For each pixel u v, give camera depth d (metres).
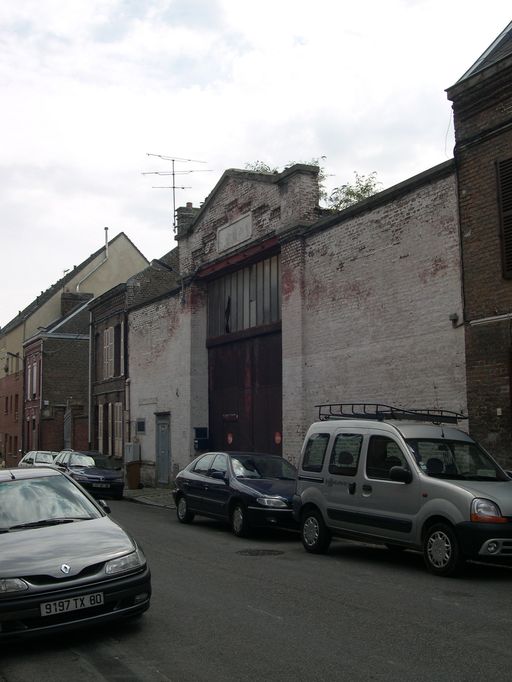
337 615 7.07
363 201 16.39
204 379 24.92
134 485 27.98
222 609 7.40
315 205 19.39
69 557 6.32
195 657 5.86
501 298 12.74
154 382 28.17
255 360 21.94
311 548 11.33
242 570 9.70
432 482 9.28
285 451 18.97
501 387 12.62
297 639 6.28
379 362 15.81
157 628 6.74
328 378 17.55
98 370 35.12
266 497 13.08
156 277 32.12
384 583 8.69
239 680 5.28
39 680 5.49
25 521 7.12
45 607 5.98
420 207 14.86
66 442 41.19
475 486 9.09
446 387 13.90
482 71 13.22
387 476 10.06
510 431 12.40
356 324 16.62
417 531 9.40
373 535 10.15
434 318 14.30
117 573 6.39
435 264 14.37
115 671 5.60
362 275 16.52
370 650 5.92
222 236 23.28
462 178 13.74
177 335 26.22
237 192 22.48
